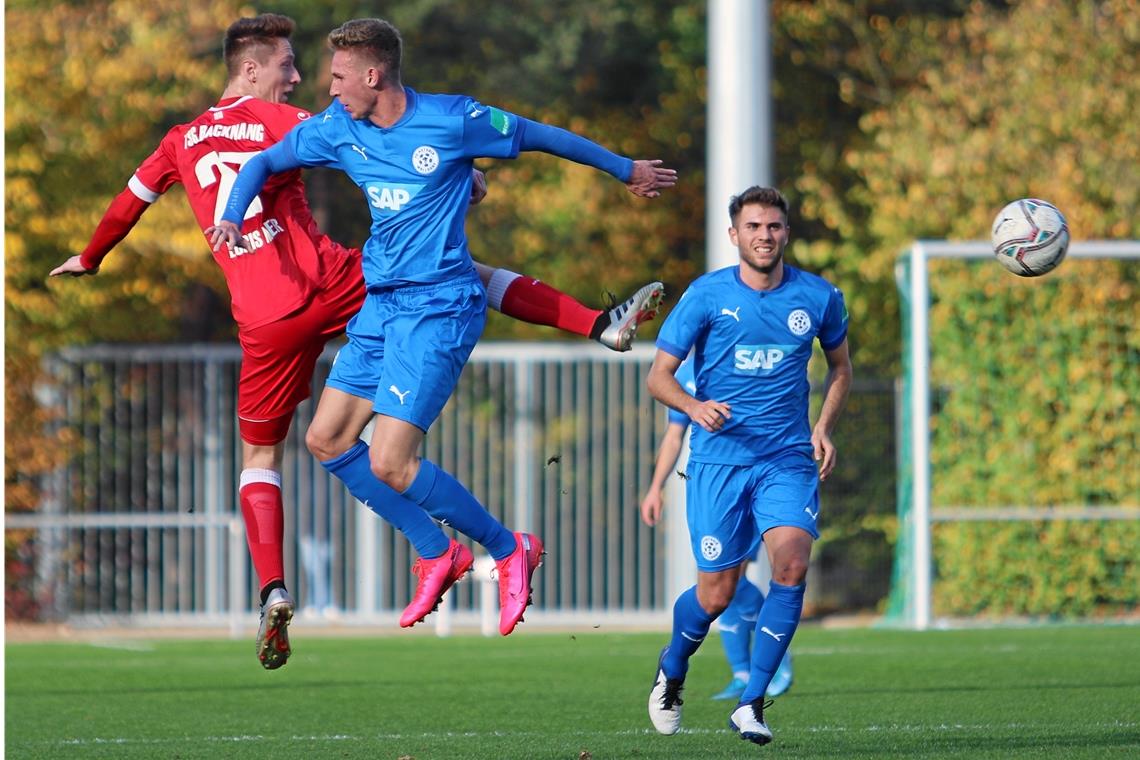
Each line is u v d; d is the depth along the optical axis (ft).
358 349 58.13
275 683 95.55
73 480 157.17
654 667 104.01
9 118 151.74
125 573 157.38
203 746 67.15
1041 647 111.45
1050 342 153.48
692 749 63.72
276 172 57.62
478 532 58.18
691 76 216.54
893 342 179.11
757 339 62.90
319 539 156.25
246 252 60.64
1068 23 172.55
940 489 154.51
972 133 172.45
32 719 78.13
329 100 200.03
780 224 62.44
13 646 128.06
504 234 208.64
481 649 121.49
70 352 154.10
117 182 161.38
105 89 158.92
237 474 157.48
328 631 149.07
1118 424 152.05
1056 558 151.12
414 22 201.16
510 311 60.23
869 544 175.11
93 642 133.28
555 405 164.25
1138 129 164.66
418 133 55.47
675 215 218.59
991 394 154.20
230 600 156.25
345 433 58.65
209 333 206.28
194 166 61.72
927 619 134.51
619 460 158.61
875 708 76.95
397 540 157.79
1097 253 133.69
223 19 175.11
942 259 155.63
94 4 172.86
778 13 209.26
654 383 62.54
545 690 89.97
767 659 61.72
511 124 56.29
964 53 194.29
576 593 156.56
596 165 57.72
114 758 63.77
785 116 221.05
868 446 173.27
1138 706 76.33
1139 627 132.46
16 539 153.89
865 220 203.41
